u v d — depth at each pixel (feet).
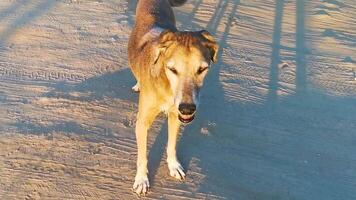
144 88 8.62
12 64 11.10
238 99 10.71
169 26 9.43
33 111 10.07
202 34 8.36
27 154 9.34
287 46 12.37
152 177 9.15
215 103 10.57
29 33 12.03
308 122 10.37
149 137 9.78
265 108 10.59
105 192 8.92
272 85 11.15
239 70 11.44
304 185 9.27
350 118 10.54
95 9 13.23
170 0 10.52
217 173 9.31
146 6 9.74
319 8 14.30
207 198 8.95
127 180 9.10
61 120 9.93
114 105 10.30
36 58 11.28
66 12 12.94
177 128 8.96
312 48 12.37
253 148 9.78
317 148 9.89
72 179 9.05
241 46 12.21
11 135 9.61
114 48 11.71
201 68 8.14
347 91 11.18
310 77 11.46
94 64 11.22
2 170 9.10
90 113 10.10
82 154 9.41
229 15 13.53
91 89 10.59
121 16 12.89
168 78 8.27
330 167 9.59
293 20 13.57
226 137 9.91
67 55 11.42
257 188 9.16
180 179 9.16
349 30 13.32
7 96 10.34
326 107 10.75
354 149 9.93
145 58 8.70
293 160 9.64
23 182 8.96
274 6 14.37
